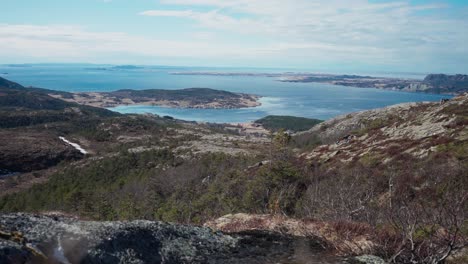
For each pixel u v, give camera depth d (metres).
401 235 9.55
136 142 107.25
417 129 34.53
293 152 48.31
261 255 9.38
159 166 74.12
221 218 13.09
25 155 93.75
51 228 7.25
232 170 47.72
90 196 47.66
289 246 10.12
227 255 9.22
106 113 179.62
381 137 37.88
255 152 75.44
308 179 26.30
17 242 6.27
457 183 15.09
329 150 40.41
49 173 85.81
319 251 9.83
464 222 8.84
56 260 6.47
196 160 72.50
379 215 11.15
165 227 9.41
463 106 35.94
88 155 98.88
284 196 20.48
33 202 58.88
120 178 68.50
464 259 8.38
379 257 9.23
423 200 13.19
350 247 9.81
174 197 44.06
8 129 122.44
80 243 7.24
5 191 71.75
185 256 8.67
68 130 128.25
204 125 171.38
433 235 8.65
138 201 45.12
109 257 7.36
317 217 12.78
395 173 20.89
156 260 8.12
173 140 108.75
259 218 12.45
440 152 24.64
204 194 36.62
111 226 8.25
